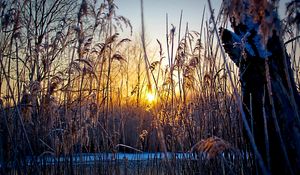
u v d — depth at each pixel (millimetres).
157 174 4555
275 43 2477
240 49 2688
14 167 4039
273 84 2461
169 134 4457
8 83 3922
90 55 4680
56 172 4234
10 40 4223
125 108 5379
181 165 4109
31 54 4500
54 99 4500
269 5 2062
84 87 4746
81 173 4445
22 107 4273
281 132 2406
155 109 4148
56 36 4566
